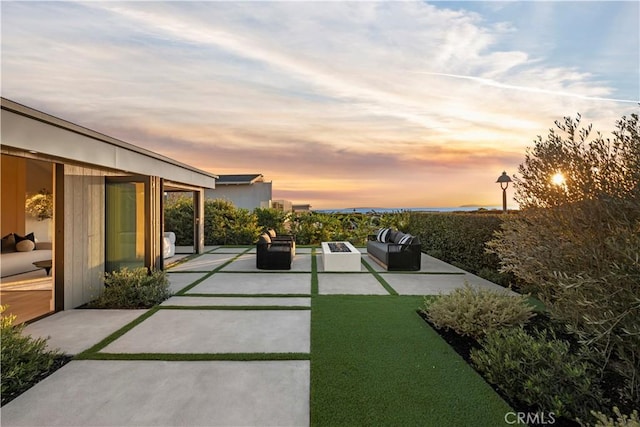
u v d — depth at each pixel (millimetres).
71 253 4848
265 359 3113
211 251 11352
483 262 7320
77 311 4668
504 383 2520
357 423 2162
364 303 5031
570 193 2836
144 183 5887
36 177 9227
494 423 2154
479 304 3619
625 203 2443
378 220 13852
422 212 11883
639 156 2418
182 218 12828
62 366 2980
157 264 6766
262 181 21188
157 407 2361
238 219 13375
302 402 2430
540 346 2561
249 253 10875
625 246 2285
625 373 2393
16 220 8820
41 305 4992
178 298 5344
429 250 10750
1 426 2137
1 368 2549
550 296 3180
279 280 6738
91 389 2598
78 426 2146
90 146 4668
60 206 4711
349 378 2746
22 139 3500
